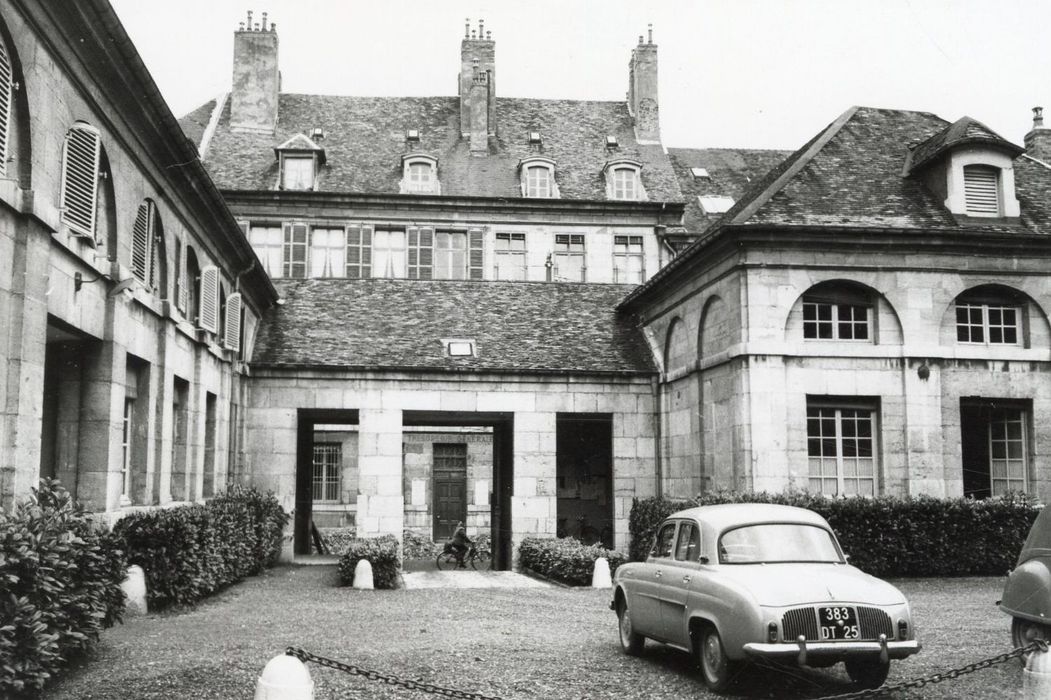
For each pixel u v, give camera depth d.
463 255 38.94
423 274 38.44
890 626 8.41
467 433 37.97
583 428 30.89
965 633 11.99
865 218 20.42
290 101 42.19
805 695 8.76
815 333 20.23
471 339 26.03
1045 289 20.61
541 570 21.56
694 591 9.18
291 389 24.19
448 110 42.97
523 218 39.25
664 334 25.12
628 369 25.09
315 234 38.16
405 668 9.84
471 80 42.00
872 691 7.35
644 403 25.09
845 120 23.88
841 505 18.22
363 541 20.19
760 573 8.93
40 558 7.71
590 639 11.89
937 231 19.97
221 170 38.50
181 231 17.00
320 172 39.28
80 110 11.52
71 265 11.38
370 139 41.16
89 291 12.16
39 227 10.17
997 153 21.14
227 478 22.28
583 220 39.53
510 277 39.12
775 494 18.28
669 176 41.69
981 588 16.92
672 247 39.66
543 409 24.70
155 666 9.40
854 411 20.22
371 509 23.86
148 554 13.41
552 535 24.20
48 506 8.79
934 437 19.94
